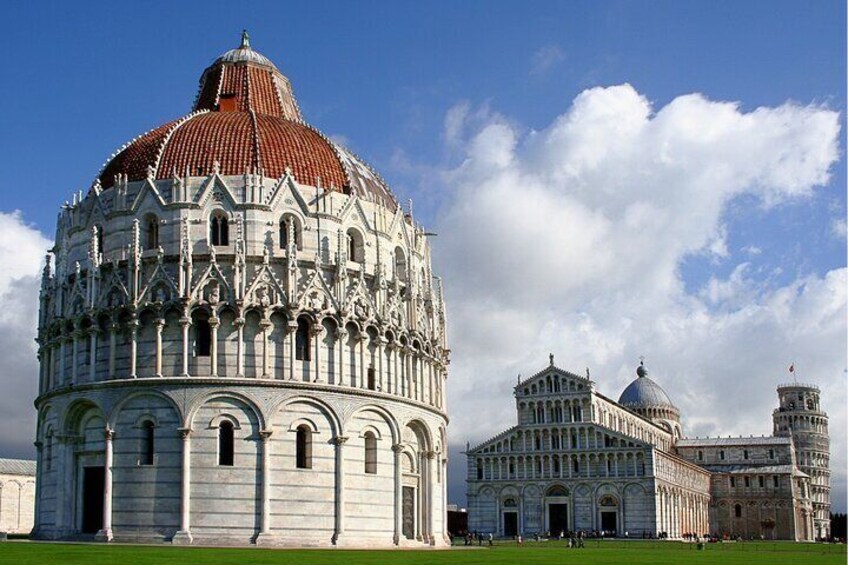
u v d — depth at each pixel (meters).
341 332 93.69
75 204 100.62
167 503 87.38
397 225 105.19
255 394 89.31
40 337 101.38
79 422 93.38
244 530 87.38
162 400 89.06
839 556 97.44
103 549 71.25
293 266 92.94
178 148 99.44
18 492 196.00
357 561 60.50
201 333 91.19
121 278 93.38
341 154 105.75
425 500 103.25
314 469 90.62
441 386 110.75
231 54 117.38
